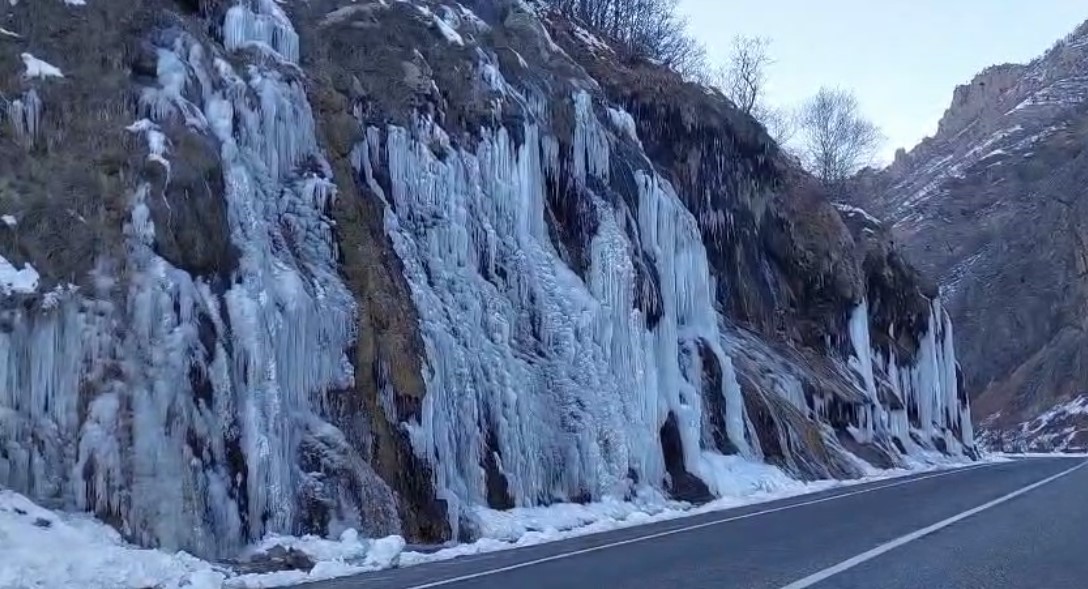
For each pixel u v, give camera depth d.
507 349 20.00
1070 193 107.88
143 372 12.41
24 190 13.01
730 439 29.50
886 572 11.52
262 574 11.49
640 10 49.06
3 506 10.76
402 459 15.89
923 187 148.50
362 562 12.61
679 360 28.56
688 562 12.48
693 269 30.70
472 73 22.95
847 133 69.50
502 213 22.31
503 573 11.70
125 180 13.53
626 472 21.86
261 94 16.72
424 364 16.91
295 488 13.89
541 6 37.03
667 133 36.38
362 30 21.39
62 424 11.88
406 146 19.69
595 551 14.04
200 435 12.66
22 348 11.77
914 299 51.72
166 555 11.26
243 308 13.98
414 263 18.47
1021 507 20.39
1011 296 104.94
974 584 10.76
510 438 18.98
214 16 17.91
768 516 19.36
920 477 34.03
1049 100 156.12
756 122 40.75
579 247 25.39
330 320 15.77
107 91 14.34
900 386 49.78
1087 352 88.50
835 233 44.38
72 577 10.15
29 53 14.30
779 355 37.97
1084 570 11.81
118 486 11.76
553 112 25.81
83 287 12.46
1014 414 91.38
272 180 16.48
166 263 13.18
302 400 14.93
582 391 21.80
